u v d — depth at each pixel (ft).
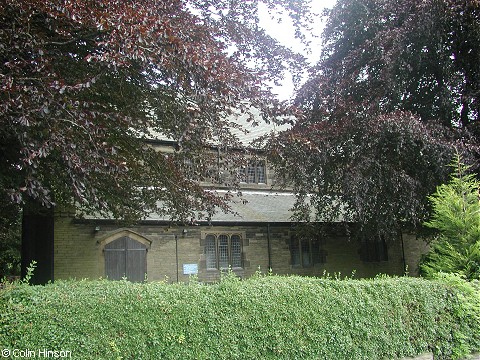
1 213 36.88
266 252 56.95
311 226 53.31
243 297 20.51
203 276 51.85
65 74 25.75
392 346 25.58
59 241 45.27
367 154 43.50
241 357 19.90
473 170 42.22
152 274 48.96
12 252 58.18
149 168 33.83
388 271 66.95
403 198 43.19
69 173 21.33
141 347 17.46
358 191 42.39
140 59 21.76
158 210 39.37
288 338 21.45
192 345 18.65
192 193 35.12
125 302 17.60
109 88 27.99
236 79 24.17
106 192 32.94
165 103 29.48
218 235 54.08
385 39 44.78
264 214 58.54
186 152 31.30
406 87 48.75
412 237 70.18
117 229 47.96
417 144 43.11
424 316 27.73
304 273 59.21
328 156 44.09
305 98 48.57
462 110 48.70
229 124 34.24
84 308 16.70
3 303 15.57
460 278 31.04
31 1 20.67
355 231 55.88
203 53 23.03
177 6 26.03
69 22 22.16
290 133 31.91
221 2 31.07
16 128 20.49
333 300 23.57
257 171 66.95
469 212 33.86
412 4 46.06
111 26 20.45
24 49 22.03
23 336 15.47
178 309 18.60
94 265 46.21
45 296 16.31
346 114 44.19
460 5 43.21
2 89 18.48
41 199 21.07
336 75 49.73
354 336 24.04
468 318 30.25
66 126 21.53
